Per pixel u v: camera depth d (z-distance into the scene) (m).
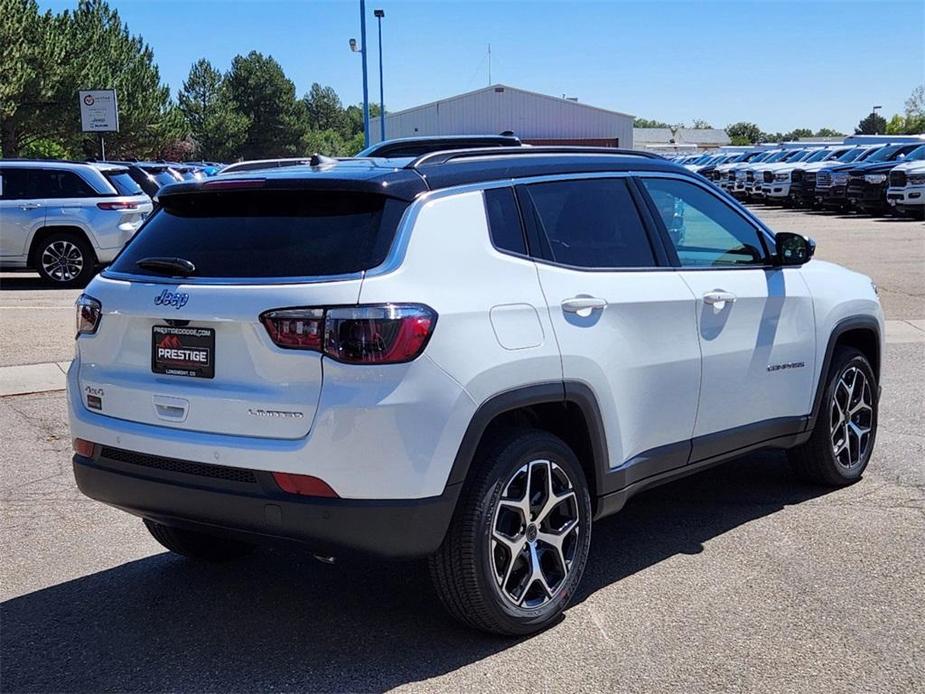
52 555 5.01
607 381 4.23
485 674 3.74
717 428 4.92
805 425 5.47
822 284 5.55
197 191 4.06
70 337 10.84
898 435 6.93
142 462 3.91
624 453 4.39
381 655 3.91
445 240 3.81
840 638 3.97
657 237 4.71
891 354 9.81
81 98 27.11
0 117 39.97
